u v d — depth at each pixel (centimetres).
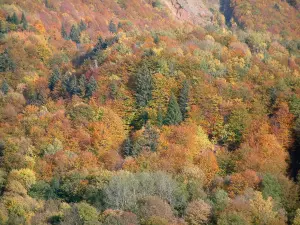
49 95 11925
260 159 9219
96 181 7925
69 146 9662
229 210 6888
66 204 7400
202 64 11831
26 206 7381
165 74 11412
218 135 10469
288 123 10562
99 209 7262
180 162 8944
